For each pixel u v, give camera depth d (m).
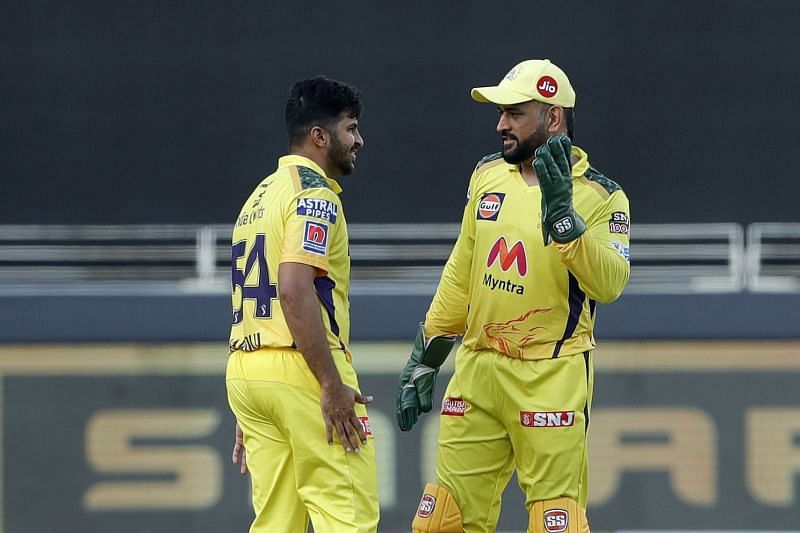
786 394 29.36
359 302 29.00
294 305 14.34
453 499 15.84
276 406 14.87
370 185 31.91
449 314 16.11
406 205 31.88
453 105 31.94
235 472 29.42
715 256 31.73
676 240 31.91
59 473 29.34
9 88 31.92
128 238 31.89
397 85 31.92
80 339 29.20
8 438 29.28
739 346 29.34
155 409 29.34
